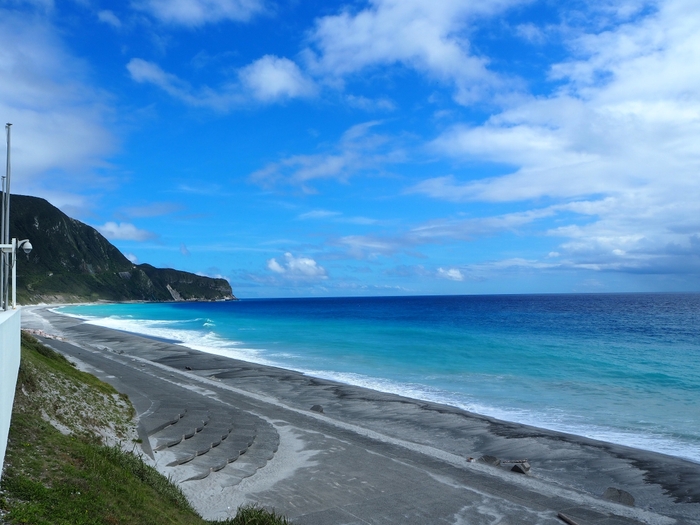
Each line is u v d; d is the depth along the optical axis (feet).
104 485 30.73
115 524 26.81
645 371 112.06
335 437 61.77
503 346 159.33
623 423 70.13
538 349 151.33
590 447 59.41
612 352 144.15
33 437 35.04
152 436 51.80
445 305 545.03
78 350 123.24
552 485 48.06
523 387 95.45
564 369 115.34
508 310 402.11
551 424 70.33
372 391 92.22
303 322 290.76
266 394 90.02
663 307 417.90
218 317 365.20
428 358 134.41
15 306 51.65
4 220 53.21
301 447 56.59
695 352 143.74
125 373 92.02
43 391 48.34
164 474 42.80
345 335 202.39
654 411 76.54
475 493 44.80
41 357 64.95
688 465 53.11
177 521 31.53
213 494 41.01
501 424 69.87
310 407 80.64
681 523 40.09
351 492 43.57
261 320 315.99
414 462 53.16
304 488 43.91
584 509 42.19
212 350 158.61
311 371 116.57
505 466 52.95
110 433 47.85
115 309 537.24
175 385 87.56
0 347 25.45
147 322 304.30
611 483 49.08
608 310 382.22
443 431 67.10
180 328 252.83
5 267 50.90
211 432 56.08
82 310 493.77
